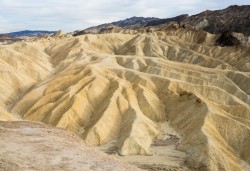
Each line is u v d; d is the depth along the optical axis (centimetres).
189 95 6788
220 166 4838
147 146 5609
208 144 5091
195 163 4956
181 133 6053
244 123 5956
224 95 7419
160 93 7519
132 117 6231
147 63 10025
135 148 5469
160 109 6962
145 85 7706
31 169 2267
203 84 8425
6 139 2816
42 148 2695
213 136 5444
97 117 6438
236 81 9394
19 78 9344
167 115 6856
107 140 5944
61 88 7862
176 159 5206
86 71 8281
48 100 7325
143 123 6103
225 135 5606
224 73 9575
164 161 5106
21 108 7512
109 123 6209
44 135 3052
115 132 6144
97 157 2716
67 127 6309
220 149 5125
